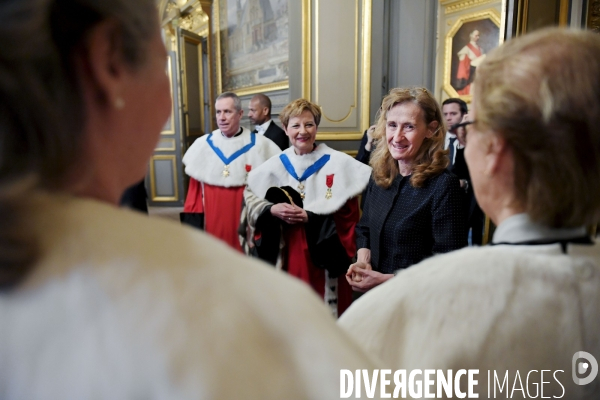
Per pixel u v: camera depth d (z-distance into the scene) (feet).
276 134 12.88
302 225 6.69
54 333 0.94
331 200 6.78
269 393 0.96
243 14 20.75
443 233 4.39
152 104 1.28
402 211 4.74
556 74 1.46
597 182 1.48
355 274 4.84
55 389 0.92
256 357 0.98
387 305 1.75
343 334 1.14
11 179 0.91
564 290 1.55
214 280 1.02
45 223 1.01
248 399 0.93
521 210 1.65
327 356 1.03
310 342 1.03
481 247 1.76
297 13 12.17
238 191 9.23
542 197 1.52
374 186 5.40
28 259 0.96
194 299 0.97
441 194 4.45
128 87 1.18
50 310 0.95
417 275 1.78
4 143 0.90
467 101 13.00
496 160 1.61
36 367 0.94
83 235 1.01
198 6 23.24
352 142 12.60
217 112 9.65
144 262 1.00
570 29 1.59
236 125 9.71
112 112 1.16
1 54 0.87
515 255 1.61
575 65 1.46
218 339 0.94
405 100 4.65
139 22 1.11
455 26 13.19
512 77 1.55
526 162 1.55
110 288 0.96
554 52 1.50
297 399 1.00
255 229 6.70
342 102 12.45
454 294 1.62
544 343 1.52
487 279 1.59
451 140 10.20
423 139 4.70
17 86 0.89
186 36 22.40
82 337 0.93
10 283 0.95
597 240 1.75
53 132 0.96
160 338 0.92
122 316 0.94
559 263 1.58
